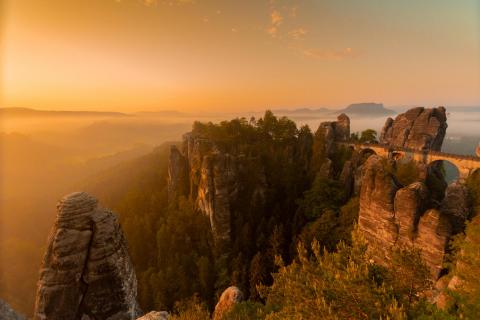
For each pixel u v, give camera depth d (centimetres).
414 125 8425
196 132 8900
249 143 8181
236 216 6462
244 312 2144
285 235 5862
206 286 5378
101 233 1605
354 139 9362
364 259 1451
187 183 8038
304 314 1285
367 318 1153
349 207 5575
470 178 5356
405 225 3888
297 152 8506
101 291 1565
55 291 1519
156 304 4925
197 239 6481
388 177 4234
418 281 1496
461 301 1570
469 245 2362
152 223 7338
